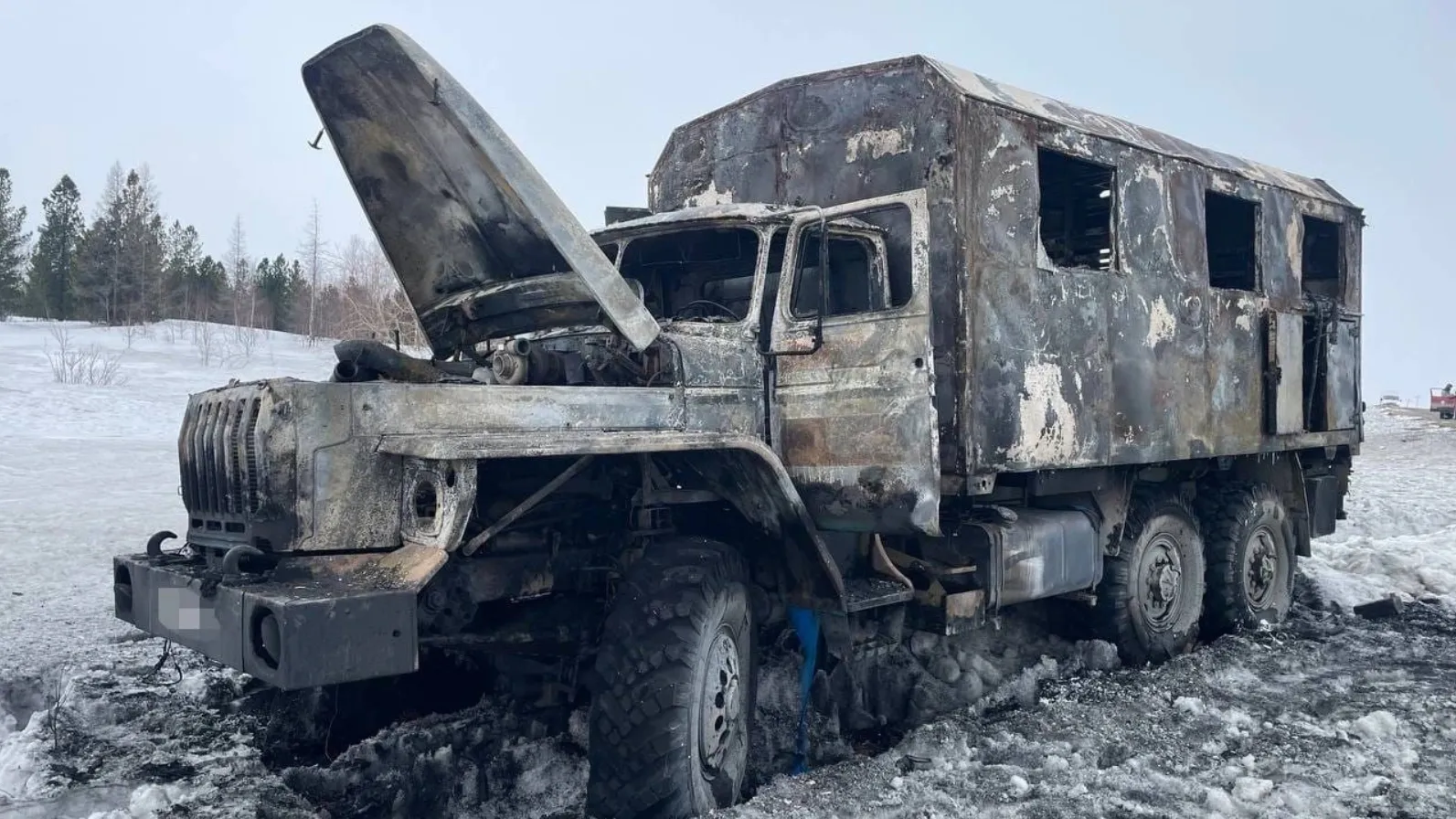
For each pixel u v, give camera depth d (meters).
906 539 5.32
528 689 4.48
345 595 2.88
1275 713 5.02
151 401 23.58
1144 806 3.79
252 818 3.53
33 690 5.04
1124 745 4.51
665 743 3.47
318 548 3.18
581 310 4.32
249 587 3.01
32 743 4.19
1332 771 4.14
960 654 5.77
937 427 4.34
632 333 3.85
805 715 4.70
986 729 4.77
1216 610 7.05
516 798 3.97
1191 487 7.25
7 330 39.22
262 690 4.75
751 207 4.80
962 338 4.96
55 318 52.12
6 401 21.95
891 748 4.68
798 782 3.95
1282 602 7.54
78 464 14.86
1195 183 6.75
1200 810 3.76
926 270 4.42
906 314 4.44
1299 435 7.74
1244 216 7.79
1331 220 8.37
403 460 3.31
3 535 9.09
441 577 3.56
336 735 4.42
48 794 3.72
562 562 3.94
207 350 32.75
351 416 3.27
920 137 5.19
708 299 4.93
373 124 4.32
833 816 3.59
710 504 4.46
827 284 4.88
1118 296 6.03
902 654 5.74
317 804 3.80
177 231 56.94
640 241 5.04
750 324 4.64
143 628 3.50
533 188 3.74
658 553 3.87
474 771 4.09
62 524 9.73
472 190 4.23
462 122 3.76
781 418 4.72
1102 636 6.25
